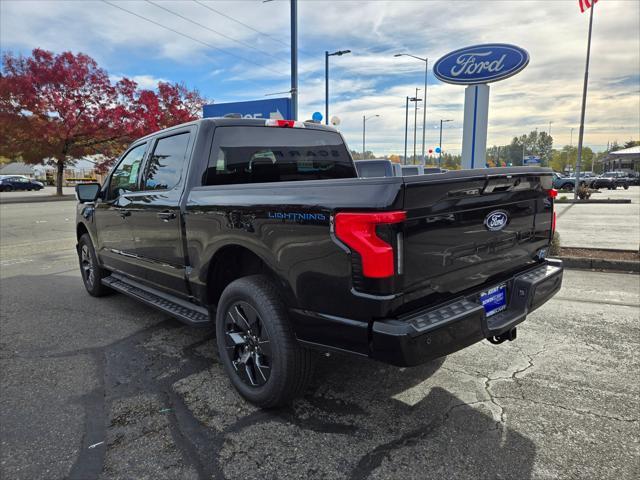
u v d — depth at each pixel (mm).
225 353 3098
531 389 3113
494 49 10125
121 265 4723
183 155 3615
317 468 2338
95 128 29906
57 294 5848
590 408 2857
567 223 12945
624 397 2984
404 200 2123
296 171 4148
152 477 2287
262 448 2512
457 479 2232
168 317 4859
